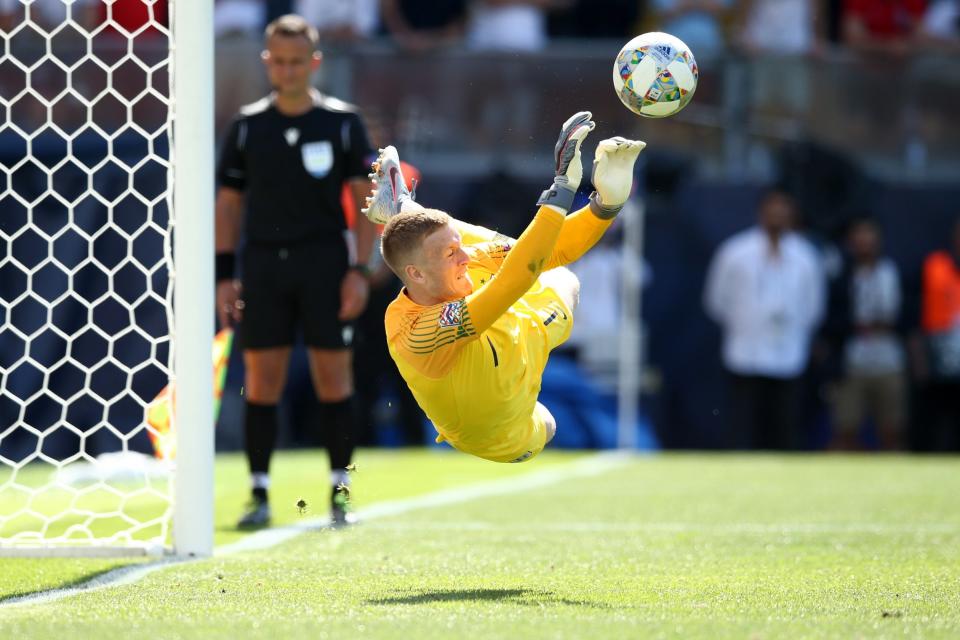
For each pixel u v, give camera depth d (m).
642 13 49.25
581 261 42.91
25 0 18.70
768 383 41.31
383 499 27.23
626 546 19.14
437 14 47.97
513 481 31.48
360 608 13.38
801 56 45.66
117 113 40.94
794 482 30.78
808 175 44.03
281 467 34.44
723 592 14.66
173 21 17.89
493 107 44.41
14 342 37.81
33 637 11.63
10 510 25.55
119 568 16.70
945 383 42.00
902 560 17.66
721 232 43.62
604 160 14.58
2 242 38.50
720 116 45.44
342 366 22.73
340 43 45.47
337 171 22.75
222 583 15.34
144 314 38.44
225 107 42.81
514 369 14.49
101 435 37.72
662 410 43.25
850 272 42.75
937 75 45.97
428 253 14.00
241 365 40.00
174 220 17.84
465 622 12.39
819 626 12.33
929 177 46.00
